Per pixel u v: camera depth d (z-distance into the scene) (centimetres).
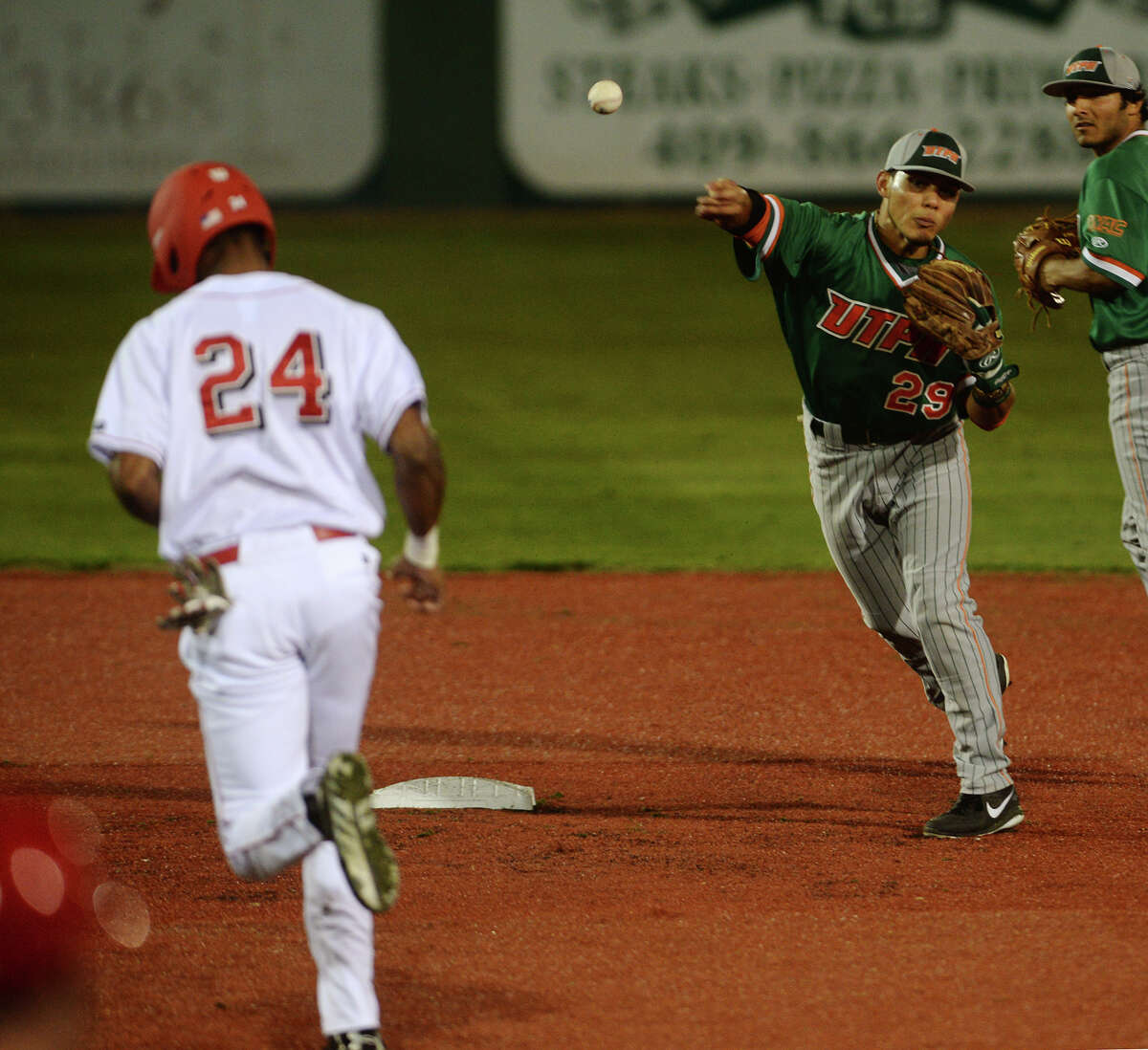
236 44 7788
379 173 8044
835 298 1744
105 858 1738
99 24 7669
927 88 7844
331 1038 1173
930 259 1769
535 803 1944
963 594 1823
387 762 2173
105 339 6231
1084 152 7881
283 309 1190
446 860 1722
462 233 7812
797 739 2266
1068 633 2925
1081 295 6938
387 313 6638
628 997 1340
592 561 3606
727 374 5891
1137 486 1977
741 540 3825
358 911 1177
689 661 2736
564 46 7956
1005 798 1805
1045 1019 1279
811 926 1504
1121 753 2183
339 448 1185
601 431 5103
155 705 2477
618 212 8144
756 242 1733
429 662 2733
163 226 1240
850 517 1877
